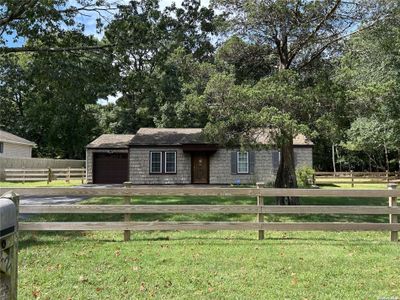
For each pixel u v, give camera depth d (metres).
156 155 25.11
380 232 8.62
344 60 12.72
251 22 12.10
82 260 6.19
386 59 15.78
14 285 2.03
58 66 16.27
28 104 39.28
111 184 26.30
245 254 6.55
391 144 23.28
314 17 11.85
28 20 15.80
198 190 7.86
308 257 6.39
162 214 10.78
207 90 11.44
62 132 40.25
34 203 13.54
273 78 11.52
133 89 19.95
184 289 4.90
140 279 5.27
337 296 4.67
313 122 10.91
